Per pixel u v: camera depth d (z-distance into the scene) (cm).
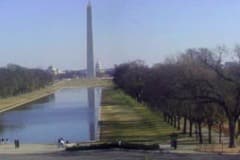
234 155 10219
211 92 13175
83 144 13850
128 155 10400
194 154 10444
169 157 9862
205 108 14100
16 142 14700
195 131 16900
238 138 15075
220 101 12962
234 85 12938
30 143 17025
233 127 12850
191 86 13562
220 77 13288
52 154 11062
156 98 19700
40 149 13475
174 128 19162
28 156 10675
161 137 16575
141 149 11775
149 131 18400
